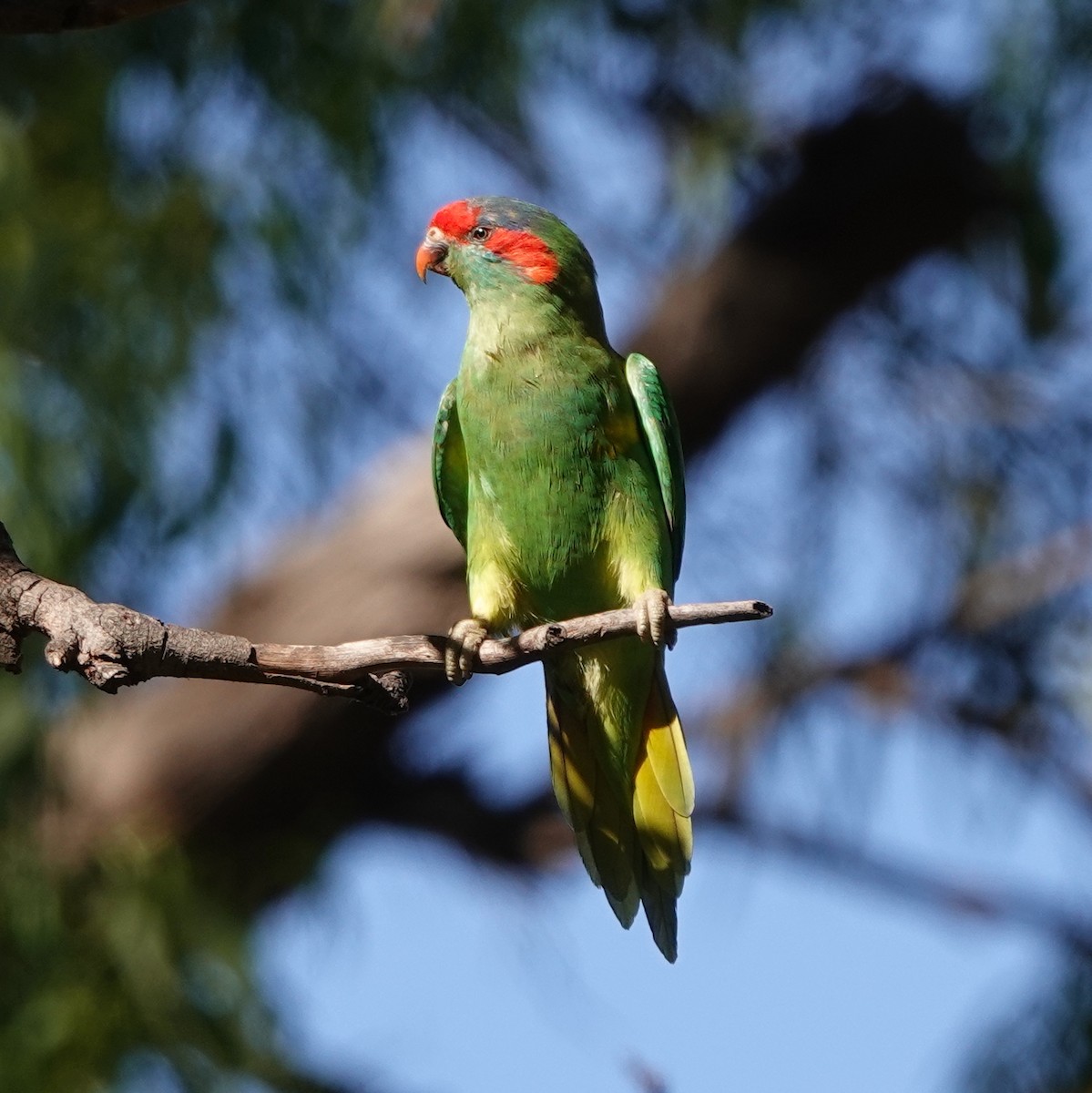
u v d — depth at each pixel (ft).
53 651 19.85
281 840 41.93
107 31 37.27
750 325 42.52
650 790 27.12
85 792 39.73
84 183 36.47
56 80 37.35
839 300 42.88
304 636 40.57
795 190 42.83
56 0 21.99
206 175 36.29
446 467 29.94
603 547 27.78
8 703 34.32
